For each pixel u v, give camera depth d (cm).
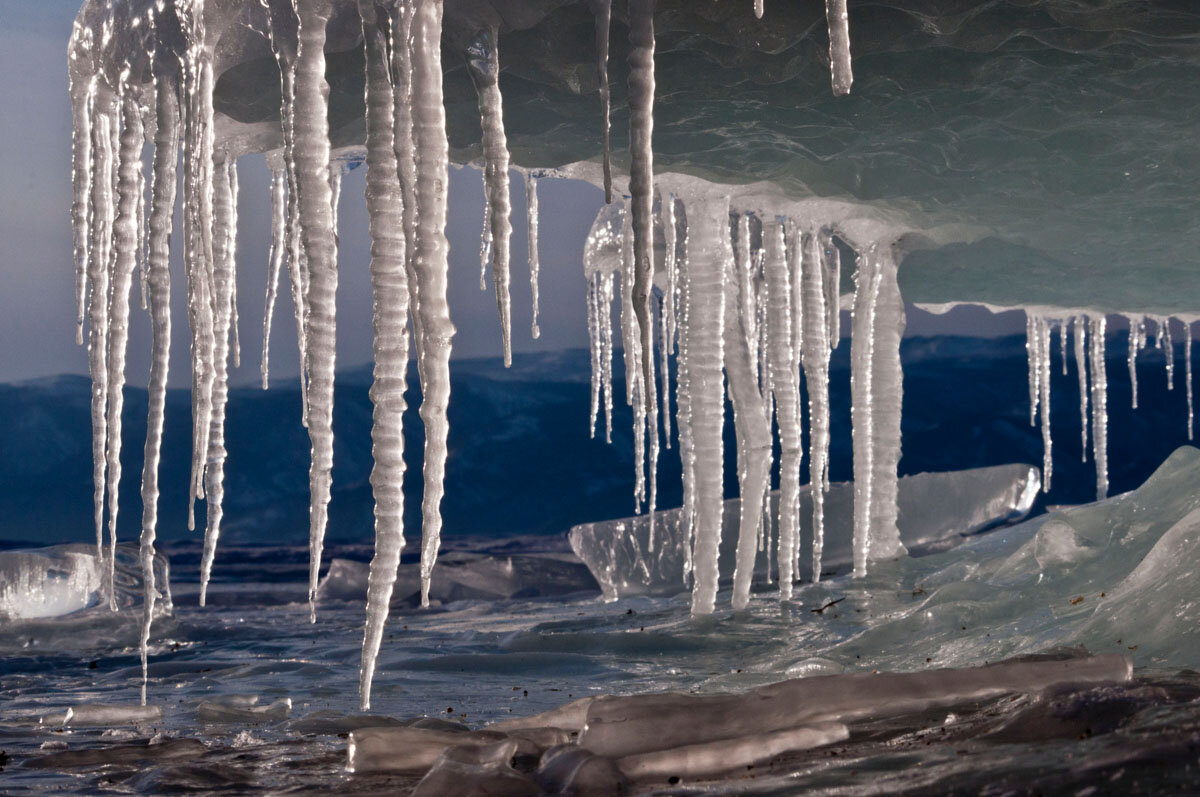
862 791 155
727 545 940
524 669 472
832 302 678
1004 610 410
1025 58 395
